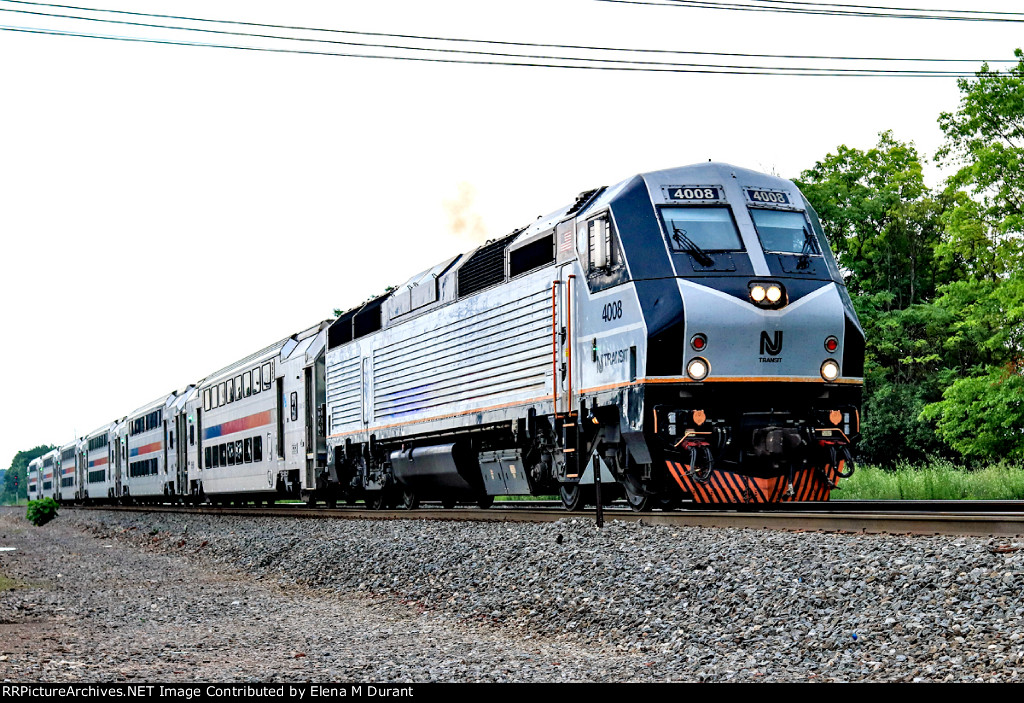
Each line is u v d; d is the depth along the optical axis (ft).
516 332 60.95
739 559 36.78
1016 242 104.53
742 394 48.49
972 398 103.04
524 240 60.70
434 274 73.00
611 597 38.34
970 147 118.52
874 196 140.15
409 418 75.56
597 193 56.34
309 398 99.76
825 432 48.96
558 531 49.14
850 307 50.60
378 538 61.67
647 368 48.21
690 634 33.12
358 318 87.10
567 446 55.36
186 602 53.88
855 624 29.32
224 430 128.88
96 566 77.25
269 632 42.57
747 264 49.32
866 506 53.67
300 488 103.81
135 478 178.40
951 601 28.45
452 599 46.01
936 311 131.34
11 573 73.10
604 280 52.24
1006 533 33.68
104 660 35.40
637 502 53.47
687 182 51.83
